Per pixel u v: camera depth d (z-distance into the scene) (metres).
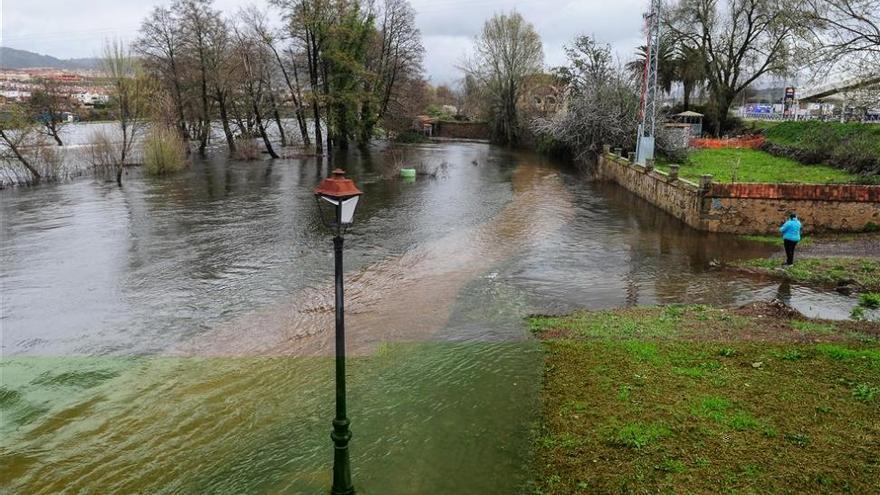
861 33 15.32
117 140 36.66
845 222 20.05
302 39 44.19
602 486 6.59
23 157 31.56
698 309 13.01
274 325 12.61
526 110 63.38
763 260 17.17
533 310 13.40
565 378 9.50
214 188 30.92
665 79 52.81
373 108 54.91
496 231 21.92
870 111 17.50
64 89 42.28
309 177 35.41
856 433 7.15
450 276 16.14
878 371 8.88
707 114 51.97
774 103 66.62
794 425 7.41
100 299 14.38
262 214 24.44
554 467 7.10
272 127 67.62
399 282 15.60
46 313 13.48
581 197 29.81
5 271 16.62
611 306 13.67
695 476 6.53
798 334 10.92
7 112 30.91
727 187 20.66
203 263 17.41
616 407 8.28
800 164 32.97
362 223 23.22
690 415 7.84
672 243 19.70
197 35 42.38
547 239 20.55
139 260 17.69
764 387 8.52
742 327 11.49
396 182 34.75
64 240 19.97
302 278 16.00
